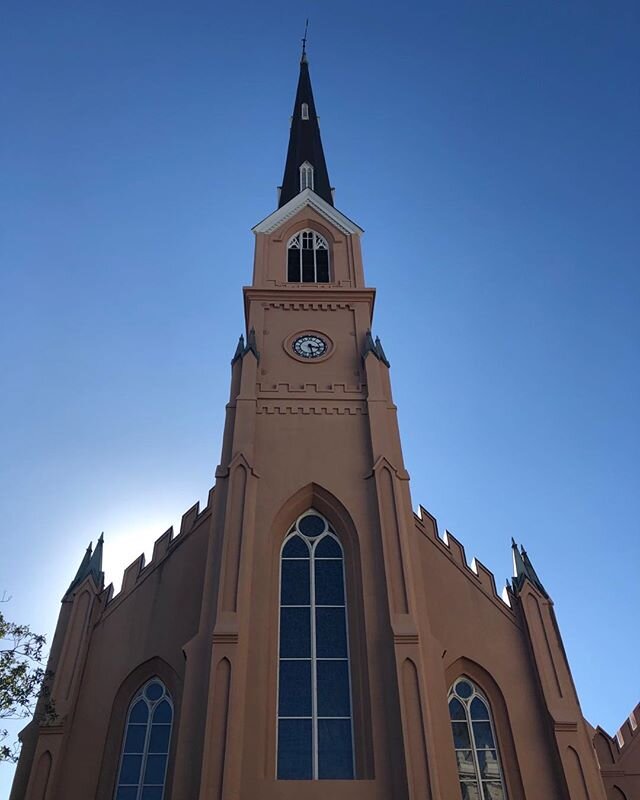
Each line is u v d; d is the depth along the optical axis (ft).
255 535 88.69
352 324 119.34
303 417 102.58
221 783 67.46
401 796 68.28
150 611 91.91
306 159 174.81
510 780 80.18
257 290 122.52
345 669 80.28
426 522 100.94
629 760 85.81
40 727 81.00
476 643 90.12
